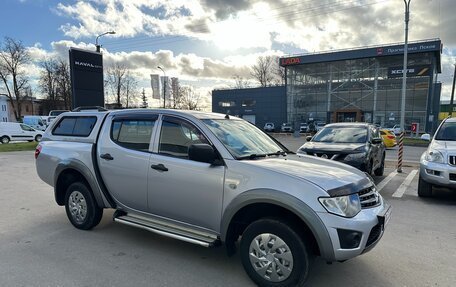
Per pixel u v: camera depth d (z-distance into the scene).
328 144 8.66
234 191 3.45
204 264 3.90
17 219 5.62
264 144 4.42
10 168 11.80
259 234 3.33
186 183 3.79
